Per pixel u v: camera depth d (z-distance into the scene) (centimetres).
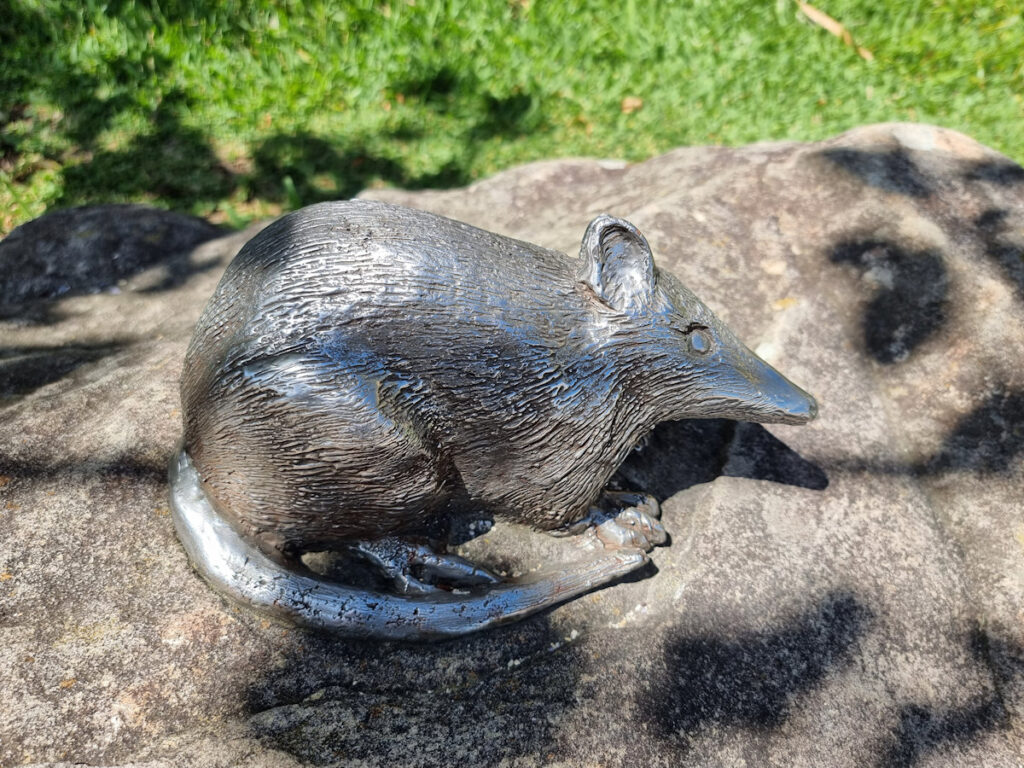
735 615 42
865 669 41
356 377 35
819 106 110
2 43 101
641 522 43
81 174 94
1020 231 58
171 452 43
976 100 109
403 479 37
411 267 36
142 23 103
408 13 110
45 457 43
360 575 41
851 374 52
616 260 40
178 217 71
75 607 37
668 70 112
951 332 53
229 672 37
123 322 60
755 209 60
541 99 109
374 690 37
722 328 42
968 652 43
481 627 38
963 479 48
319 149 102
